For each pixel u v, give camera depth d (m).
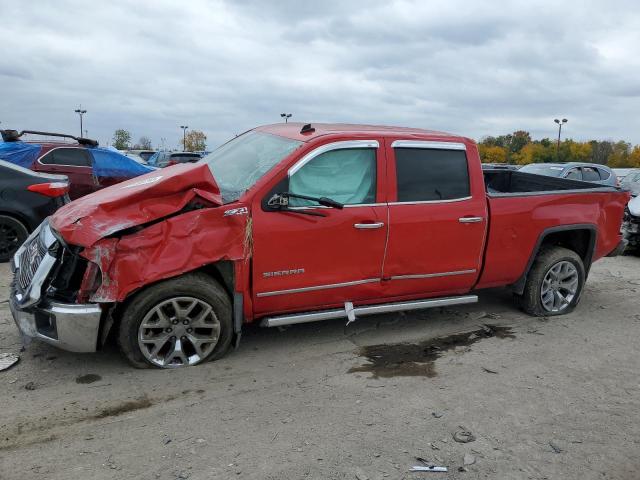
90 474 2.82
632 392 4.03
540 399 3.86
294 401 3.68
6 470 2.82
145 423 3.33
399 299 4.82
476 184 4.91
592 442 3.34
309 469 2.93
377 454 3.10
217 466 2.92
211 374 4.02
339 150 4.35
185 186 3.81
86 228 3.57
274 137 4.79
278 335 4.87
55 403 3.51
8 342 4.41
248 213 3.96
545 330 5.29
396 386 3.97
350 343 4.77
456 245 4.83
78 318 3.62
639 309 6.13
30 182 7.05
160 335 3.96
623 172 20.81
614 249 6.00
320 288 4.34
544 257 5.53
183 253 3.77
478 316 5.62
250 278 4.07
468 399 3.81
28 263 3.99
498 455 3.15
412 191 4.61
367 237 4.41
